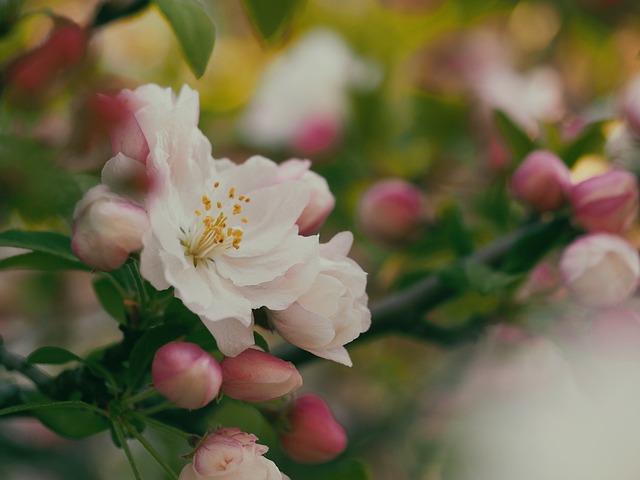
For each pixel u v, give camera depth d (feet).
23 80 1.30
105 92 1.23
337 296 1.04
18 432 1.73
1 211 1.26
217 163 1.11
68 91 1.34
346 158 1.85
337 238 1.07
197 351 1.01
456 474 1.59
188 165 1.06
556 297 1.38
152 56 1.79
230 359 1.03
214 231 1.05
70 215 1.23
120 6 1.27
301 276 1.04
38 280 1.82
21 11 1.27
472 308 1.55
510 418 1.57
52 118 1.32
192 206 1.06
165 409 1.14
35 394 1.13
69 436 1.13
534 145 1.41
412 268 1.60
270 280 1.04
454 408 1.77
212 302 1.01
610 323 1.30
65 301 1.83
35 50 1.30
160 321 1.09
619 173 1.28
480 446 1.59
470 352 1.75
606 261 1.25
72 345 1.84
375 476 1.85
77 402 1.05
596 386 1.32
